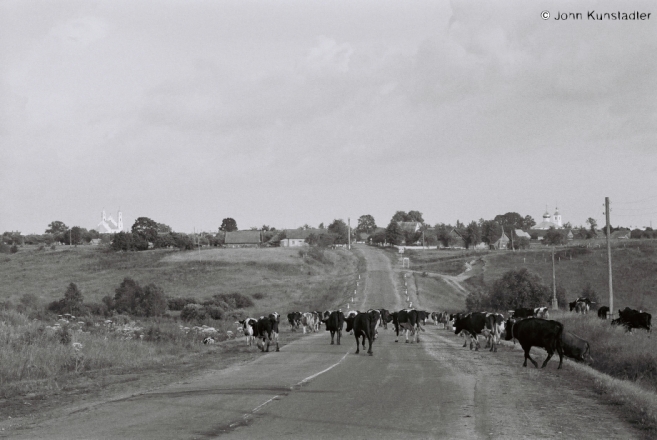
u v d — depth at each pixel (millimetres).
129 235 154500
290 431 11977
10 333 29219
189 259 136625
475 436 11539
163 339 37438
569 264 123250
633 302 91312
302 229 196875
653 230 196375
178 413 13875
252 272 122375
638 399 15344
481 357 26828
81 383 19906
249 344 35812
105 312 77438
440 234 190750
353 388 17344
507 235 189875
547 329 22719
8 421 13695
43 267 136875
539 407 14508
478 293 87500
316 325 53000
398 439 11312
